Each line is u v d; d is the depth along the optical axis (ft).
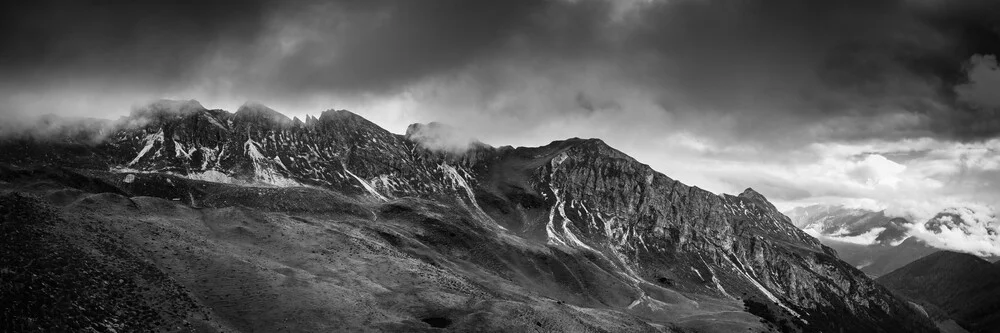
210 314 386.32
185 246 477.77
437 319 479.00
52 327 300.40
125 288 367.45
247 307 412.36
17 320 291.58
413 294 513.86
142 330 336.49
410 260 628.69
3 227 371.56
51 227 403.75
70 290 335.06
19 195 427.74
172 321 357.20
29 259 345.10
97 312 330.13
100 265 377.50
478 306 510.17
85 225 436.35
